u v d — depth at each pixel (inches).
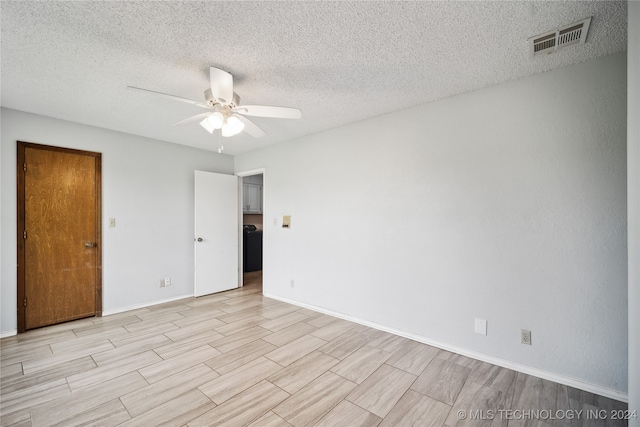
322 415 69.8
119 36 70.0
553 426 66.4
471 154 98.7
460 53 77.7
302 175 152.4
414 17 63.7
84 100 106.7
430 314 107.5
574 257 81.5
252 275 237.8
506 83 92.5
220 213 181.5
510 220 91.2
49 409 71.2
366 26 66.9
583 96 80.7
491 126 95.0
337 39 71.7
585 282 80.1
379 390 79.7
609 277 77.2
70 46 73.9
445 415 69.9
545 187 85.7
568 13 62.5
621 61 76.1
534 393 78.2
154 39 71.3
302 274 152.4
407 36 70.6
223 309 148.2
